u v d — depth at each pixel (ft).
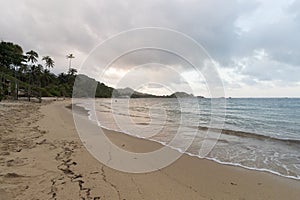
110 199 10.80
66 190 11.33
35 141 21.48
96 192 11.44
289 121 52.37
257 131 37.42
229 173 16.15
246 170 16.96
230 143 26.78
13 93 104.83
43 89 176.96
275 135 33.50
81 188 11.71
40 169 13.91
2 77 103.40
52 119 41.47
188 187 13.14
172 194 12.03
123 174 14.40
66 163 15.56
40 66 195.31
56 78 225.76
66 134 26.63
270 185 14.06
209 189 13.04
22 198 10.12
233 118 56.95
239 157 20.58
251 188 13.50
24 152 17.34
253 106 113.09
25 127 29.22
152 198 11.35
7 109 53.72
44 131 27.30
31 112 52.34
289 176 15.75
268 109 92.38
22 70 167.63
